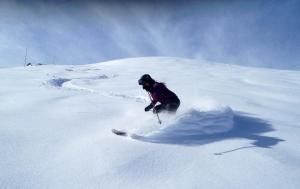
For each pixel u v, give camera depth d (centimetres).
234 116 514
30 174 271
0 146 334
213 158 316
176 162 303
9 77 1015
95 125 431
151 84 458
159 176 273
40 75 1114
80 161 299
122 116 488
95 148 334
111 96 697
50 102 583
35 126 416
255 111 575
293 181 267
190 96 711
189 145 355
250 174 279
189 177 272
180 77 1186
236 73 1443
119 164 292
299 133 423
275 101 725
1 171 275
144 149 334
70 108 534
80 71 1377
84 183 257
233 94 782
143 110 532
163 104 454
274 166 298
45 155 315
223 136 396
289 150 347
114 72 1395
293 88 988
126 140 364
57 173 274
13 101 581
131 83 934
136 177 269
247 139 385
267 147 355
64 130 402
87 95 685
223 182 263
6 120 442
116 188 250
